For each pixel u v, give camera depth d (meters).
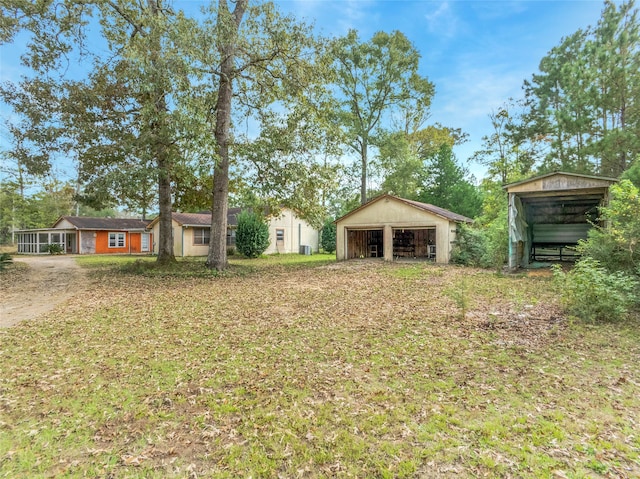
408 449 2.71
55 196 36.38
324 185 15.19
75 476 2.52
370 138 26.69
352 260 18.86
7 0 10.27
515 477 2.37
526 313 6.66
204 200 17.45
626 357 4.41
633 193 7.53
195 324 6.43
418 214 16.94
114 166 12.66
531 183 12.39
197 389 3.84
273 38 12.29
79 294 9.54
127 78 11.53
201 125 10.99
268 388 3.82
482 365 4.28
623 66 14.17
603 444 2.70
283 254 25.64
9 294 9.62
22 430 3.11
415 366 4.31
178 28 10.41
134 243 30.56
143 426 3.14
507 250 13.82
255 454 2.71
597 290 5.86
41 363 4.64
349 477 2.43
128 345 5.32
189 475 2.50
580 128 15.68
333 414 3.25
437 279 11.41
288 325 6.25
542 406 3.29
